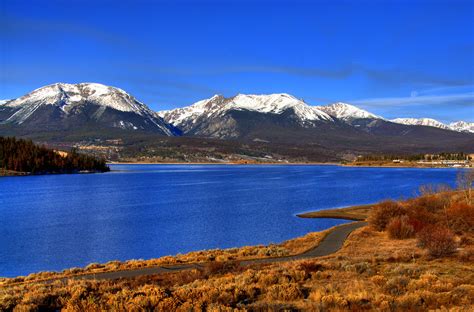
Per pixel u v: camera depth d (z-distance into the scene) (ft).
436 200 224.12
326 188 486.38
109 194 425.28
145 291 64.54
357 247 144.46
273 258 126.00
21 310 60.18
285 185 538.06
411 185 510.99
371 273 82.99
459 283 71.26
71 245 179.73
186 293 64.18
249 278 77.66
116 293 65.82
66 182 601.21
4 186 531.50
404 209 192.34
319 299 61.67
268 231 212.43
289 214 272.51
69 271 105.19
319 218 253.03
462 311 52.19
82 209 306.96
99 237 197.57
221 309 56.08
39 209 308.81
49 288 73.87
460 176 306.76
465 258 98.99
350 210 281.95
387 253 119.96
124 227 225.76
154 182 604.08
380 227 183.21
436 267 87.76
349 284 72.43
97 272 104.42
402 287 68.39
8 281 97.25
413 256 103.19
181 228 221.87
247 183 579.89
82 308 59.47
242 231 212.43
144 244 181.78
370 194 408.46
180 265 113.39
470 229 153.99
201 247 176.14
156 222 242.99
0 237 198.18
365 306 57.82
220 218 257.14
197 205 327.06
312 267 90.84
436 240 108.58
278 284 71.87
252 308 58.44
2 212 292.40
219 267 97.86
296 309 57.41
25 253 164.14
